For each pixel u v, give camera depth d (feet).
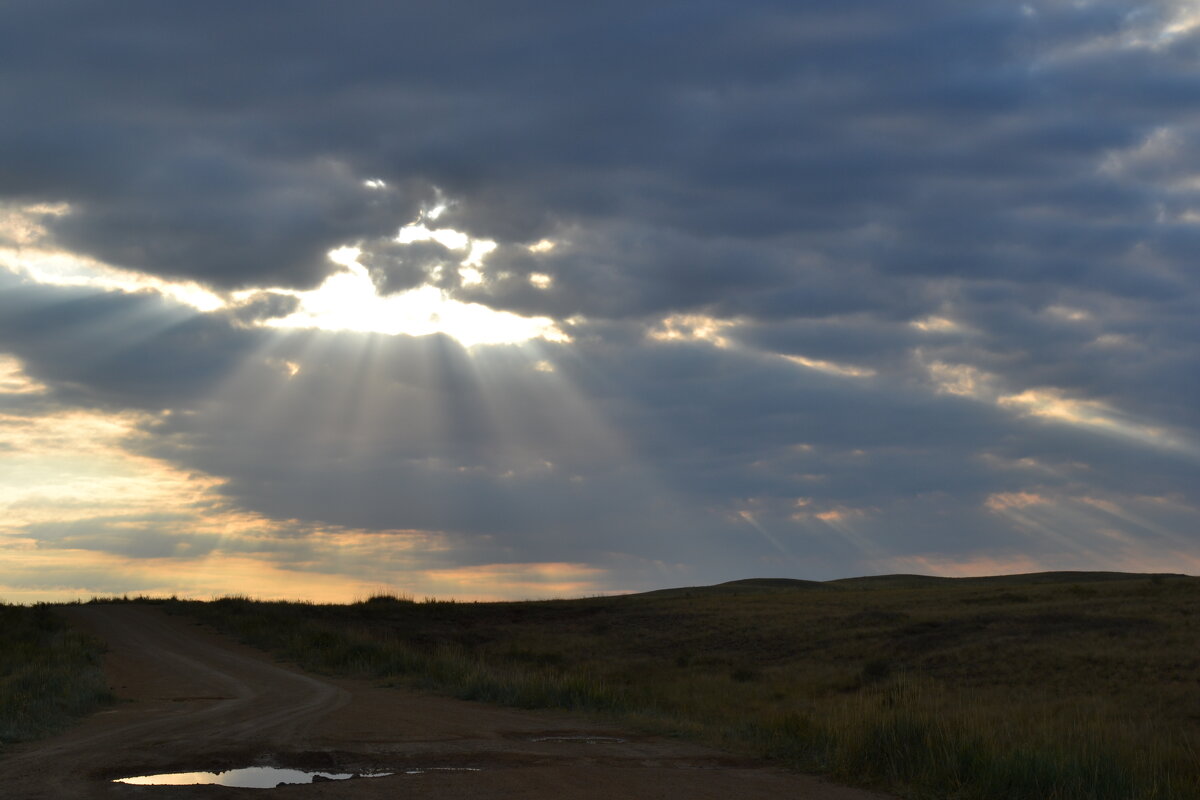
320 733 46.39
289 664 101.45
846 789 37.09
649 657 157.17
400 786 33.55
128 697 67.72
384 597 221.46
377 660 94.22
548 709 63.21
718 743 48.75
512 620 202.28
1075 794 34.76
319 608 202.59
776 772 40.65
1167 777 37.09
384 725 50.47
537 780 35.55
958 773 36.91
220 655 110.83
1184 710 84.64
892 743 40.04
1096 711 79.15
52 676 69.97
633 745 46.88
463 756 40.65
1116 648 119.03
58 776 34.81
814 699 99.91
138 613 177.58
